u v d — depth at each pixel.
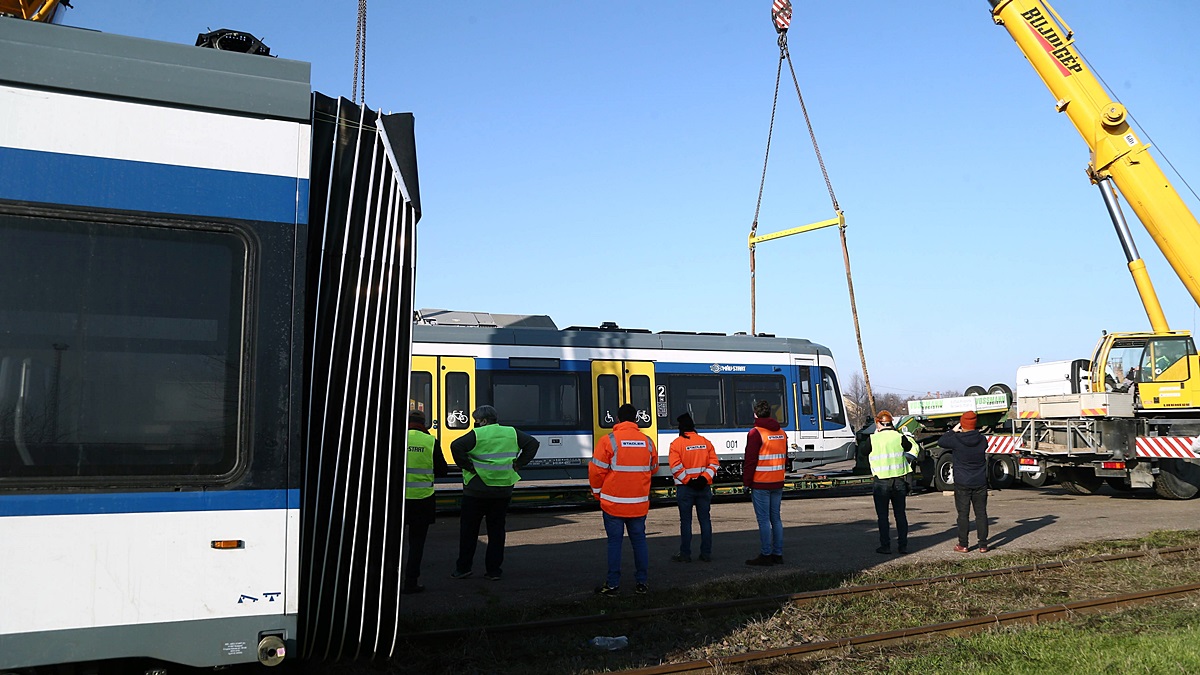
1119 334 20.39
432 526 15.97
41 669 4.20
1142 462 19.97
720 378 20.72
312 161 4.61
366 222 4.71
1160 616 8.16
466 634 7.36
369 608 4.57
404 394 4.77
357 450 4.58
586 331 19.77
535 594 9.32
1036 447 21.17
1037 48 18.20
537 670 6.65
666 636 7.57
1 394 3.83
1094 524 15.12
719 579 10.00
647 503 9.26
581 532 14.75
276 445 4.25
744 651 7.16
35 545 3.81
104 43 4.16
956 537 13.52
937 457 21.86
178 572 4.02
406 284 4.81
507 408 18.53
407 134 4.93
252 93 4.40
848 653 7.05
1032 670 6.46
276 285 4.34
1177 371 19.89
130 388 4.04
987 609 8.52
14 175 3.92
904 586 9.41
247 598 4.13
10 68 3.95
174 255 4.18
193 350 4.17
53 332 3.94
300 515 4.29
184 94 4.26
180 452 4.09
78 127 4.05
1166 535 13.27
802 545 12.83
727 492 19.41
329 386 4.55
